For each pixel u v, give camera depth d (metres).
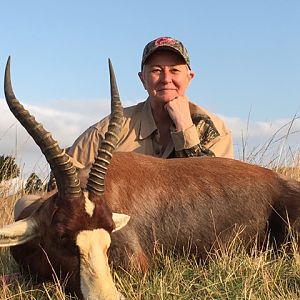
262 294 1.22
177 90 1.75
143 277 1.30
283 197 1.51
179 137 1.66
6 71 1.20
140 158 1.50
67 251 1.14
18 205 1.51
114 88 1.26
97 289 1.09
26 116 1.19
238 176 1.53
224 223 1.48
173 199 1.46
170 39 1.75
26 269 1.32
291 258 1.42
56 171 1.16
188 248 1.46
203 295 1.23
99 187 1.18
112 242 1.35
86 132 1.73
